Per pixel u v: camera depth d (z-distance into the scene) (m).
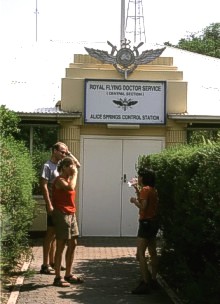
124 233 16.91
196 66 21.69
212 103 18.06
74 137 16.62
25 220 10.60
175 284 10.05
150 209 10.05
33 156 16.64
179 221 9.40
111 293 9.85
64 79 16.64
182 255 9.48
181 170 9.48
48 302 9.12
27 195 10.80
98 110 16.58
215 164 7.75
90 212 16.83
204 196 8.09
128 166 16.94
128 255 13.93
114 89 16.62
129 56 16.72
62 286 10.26
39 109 16.88
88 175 16.83
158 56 16.91
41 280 10.73
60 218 10.23
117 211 16.91
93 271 11.80
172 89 16.81
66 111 16.56
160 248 11.71
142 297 9.60
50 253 11.38
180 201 9.31
